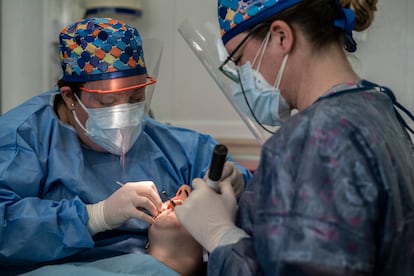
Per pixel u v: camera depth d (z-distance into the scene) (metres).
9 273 1.48
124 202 1.43
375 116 0.95
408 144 1.04
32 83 2.85
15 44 2.83
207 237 1.07
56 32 2.85
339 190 0.85
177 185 1.72
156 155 1.72
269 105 1.13
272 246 0.88
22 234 1.37
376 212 0.86
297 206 0.87
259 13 1.05
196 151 1.77
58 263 1.50
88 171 1.58
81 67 1.47
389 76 2.45
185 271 1.56
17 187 1.44
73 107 1.55
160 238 1.55
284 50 1.04
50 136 1.58
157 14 2.92
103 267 1.43
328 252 0.83
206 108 2.87
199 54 1.35
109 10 2.68
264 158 0.95
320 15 1.01
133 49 1.48
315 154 0.89
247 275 0.95
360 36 2.13
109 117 1.48
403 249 0.91
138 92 1.51
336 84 1.00
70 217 1.40
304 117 0.94
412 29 2.41
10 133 1.51
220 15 1.14
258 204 0.94
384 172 0.87
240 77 1.16
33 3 2.83
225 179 1.36
